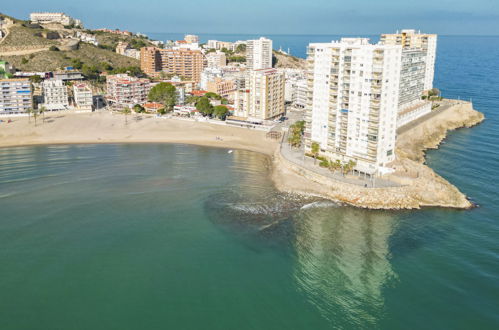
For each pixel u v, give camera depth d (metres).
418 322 88.81
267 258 111.56
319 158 179.00
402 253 114.94
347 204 145.75
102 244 117.06
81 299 94.38
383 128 156.50
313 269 107.00
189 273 104.19
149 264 107.69
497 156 195.50
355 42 170.12
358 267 108.19
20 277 102.19
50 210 138.00
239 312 90.94
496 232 125.75
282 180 164.50
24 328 85.69
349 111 161.25
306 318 89.69
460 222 132.38
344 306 93.50
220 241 119.56
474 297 96.44
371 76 150.62
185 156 199.12
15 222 129.50
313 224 131.25
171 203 144.12
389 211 140.88
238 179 168.00
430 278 103.56
